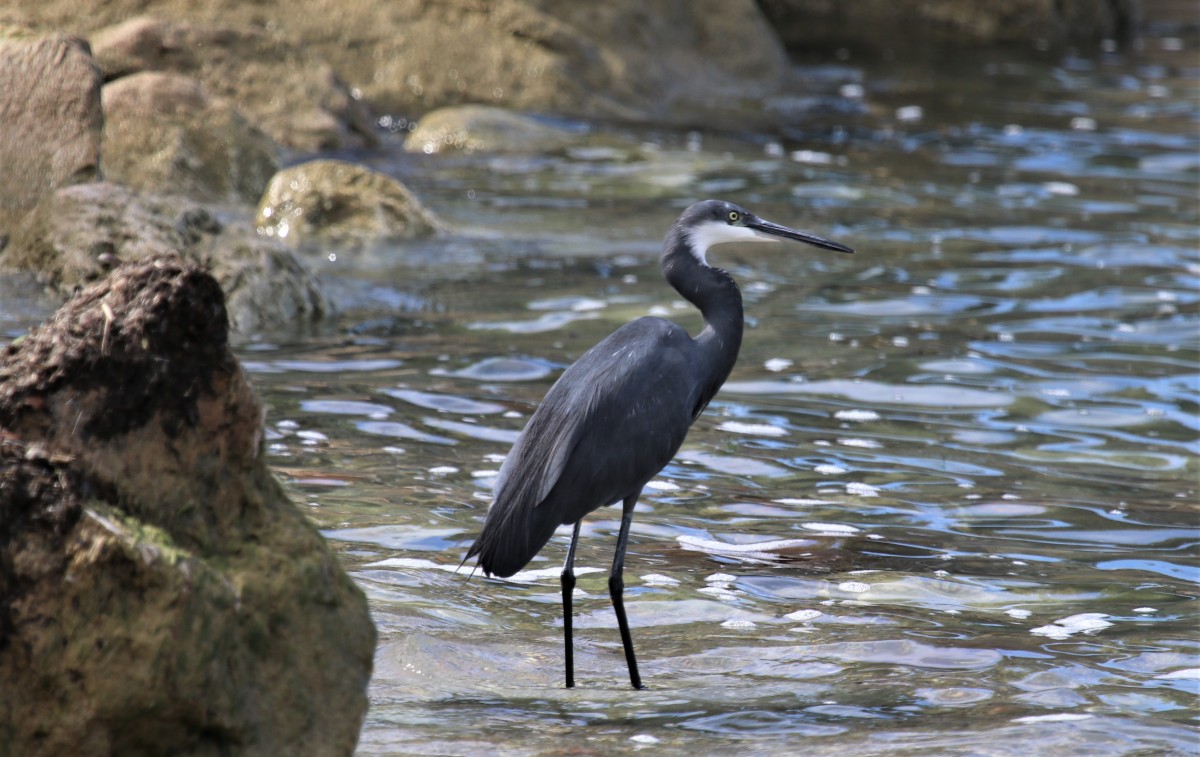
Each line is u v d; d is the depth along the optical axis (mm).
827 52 38344
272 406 12500
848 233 20922
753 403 13414
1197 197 24141
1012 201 23469
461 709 7020
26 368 5445
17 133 16625
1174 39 43656
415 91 28469
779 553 9891
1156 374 14672
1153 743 6582
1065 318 16812
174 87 21359
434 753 6336
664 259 9070
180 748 5336
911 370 14570
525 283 17484
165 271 5504
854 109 31422
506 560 7391
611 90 29656
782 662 7918
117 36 24297
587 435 7641
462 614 8555
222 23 27625
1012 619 8734
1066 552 10039
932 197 23531
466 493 10703
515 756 6320
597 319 15977
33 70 16812
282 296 15438
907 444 12391
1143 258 19891
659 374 8031
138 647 5195
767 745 6488
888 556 9867
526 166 24656
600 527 10375
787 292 17703
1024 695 7379
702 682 7582
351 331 15242
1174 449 12461
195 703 5262
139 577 5227
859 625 8555
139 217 15586
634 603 8922
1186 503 11133
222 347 5578
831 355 15039
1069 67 37938
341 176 19453
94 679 5188
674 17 32156
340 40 28547
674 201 22547
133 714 5215
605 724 6812
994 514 10789
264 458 5766
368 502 10383
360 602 5801
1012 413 13352
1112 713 7098
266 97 24953
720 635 8375
